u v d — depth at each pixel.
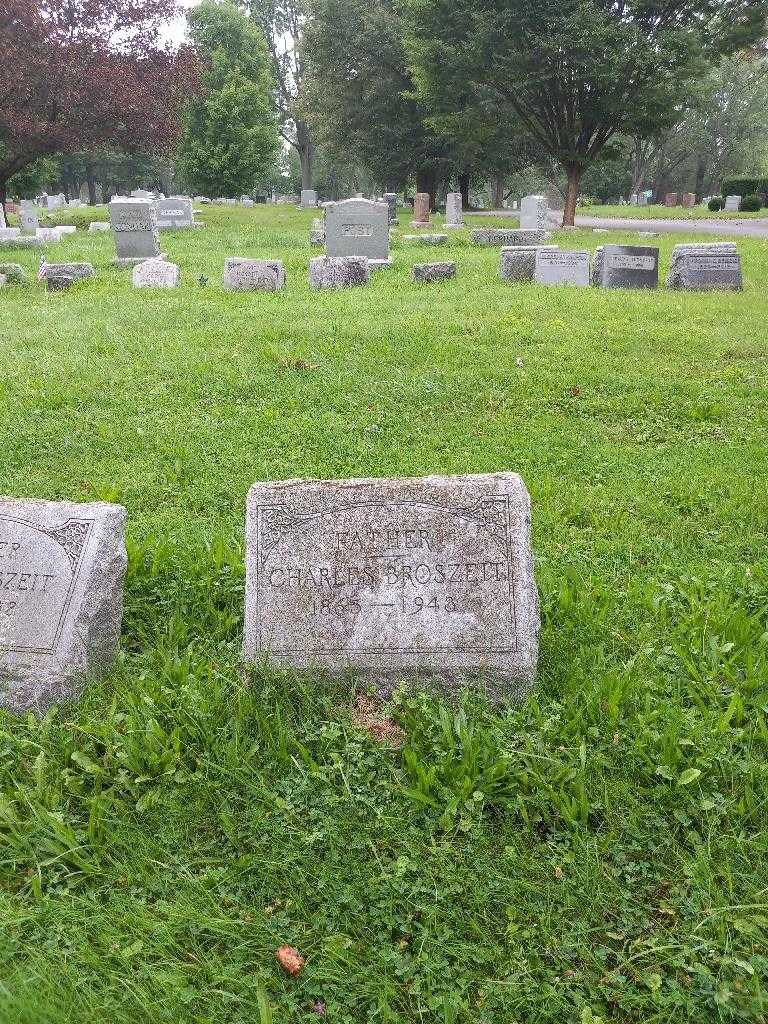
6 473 6.26
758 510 5.49
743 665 3.92
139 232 19.88
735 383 8.34
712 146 75.81
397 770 3.36
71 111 27.91
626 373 8.64
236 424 7.22
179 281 15.52
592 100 27.88
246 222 34.84
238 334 10.23
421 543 3.89
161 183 85.25
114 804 3.22
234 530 5.29
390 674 3.80
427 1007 2.53
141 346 9.72
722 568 4.78
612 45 25.52
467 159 41.09
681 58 25.31
